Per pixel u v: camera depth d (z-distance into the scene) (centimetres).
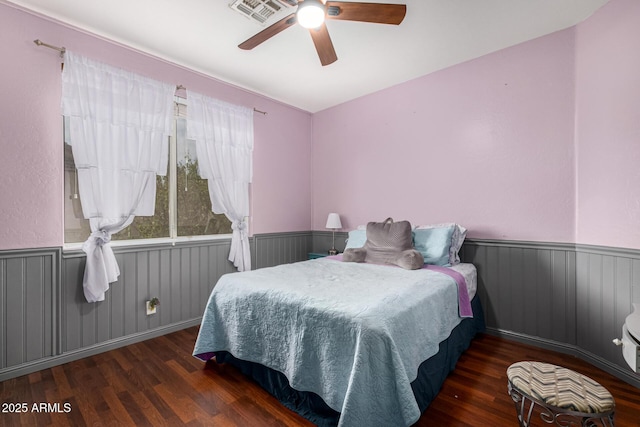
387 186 350
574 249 235
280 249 390
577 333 234
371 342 136
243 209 336
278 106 386
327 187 413
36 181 216
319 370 154
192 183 317
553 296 246
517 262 263
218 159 313
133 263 265
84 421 161
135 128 254
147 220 284
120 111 247
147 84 262
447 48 266
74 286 232
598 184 218
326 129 414
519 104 260
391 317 149
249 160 344
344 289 185
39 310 216
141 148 258
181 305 296
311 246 427
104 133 239
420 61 289
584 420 112
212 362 226
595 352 221
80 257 235
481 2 207
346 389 141
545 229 250
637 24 192
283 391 177
